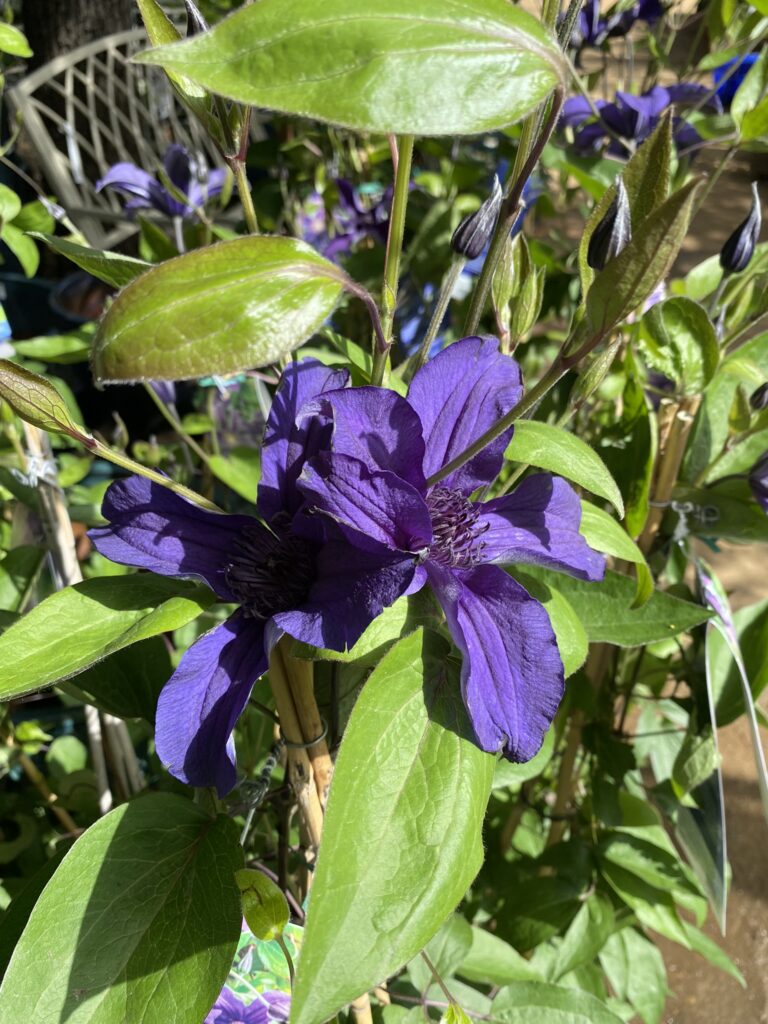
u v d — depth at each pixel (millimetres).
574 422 576
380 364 248
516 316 310
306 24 148
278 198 884
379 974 180
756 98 402
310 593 230
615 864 528
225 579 245
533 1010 408
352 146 879
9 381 204
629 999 546
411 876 193
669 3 636
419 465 231
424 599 251
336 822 194
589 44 649
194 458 719
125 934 232
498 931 523
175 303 161
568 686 507
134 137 1066
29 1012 219
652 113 542
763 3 322
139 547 244
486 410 257
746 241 364
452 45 150
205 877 245
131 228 875
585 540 277
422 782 206
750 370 399
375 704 214
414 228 854
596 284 175
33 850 530
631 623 356
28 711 639
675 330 365
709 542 488
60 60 862
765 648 426
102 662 338
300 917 334
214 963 226
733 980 731
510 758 221
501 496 274
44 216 487
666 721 640
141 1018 219
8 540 571
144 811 260
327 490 211
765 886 803
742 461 440
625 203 210
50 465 385
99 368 162
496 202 267
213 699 228
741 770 911
